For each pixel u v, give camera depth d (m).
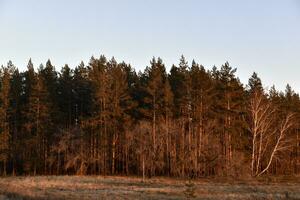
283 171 75.56
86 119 72.25
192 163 64.88
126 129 67.69
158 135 66.31
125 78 73.44
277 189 43.00
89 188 42.44
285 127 67.38
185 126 71.62
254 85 77.62
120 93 71.38
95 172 71.38
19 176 65.75
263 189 42.72
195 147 64.44
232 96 68.00
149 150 65.75
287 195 34.28
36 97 72.94
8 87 73.75
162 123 66.31
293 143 68.56
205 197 34.25
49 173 73.38
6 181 48.16
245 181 54.12
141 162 67.75
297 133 76.69
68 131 71.06
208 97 66.88
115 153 74.38
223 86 68.31
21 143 73.62
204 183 51.62
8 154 73.25
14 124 77.88
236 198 33.44
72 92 81.75
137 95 80.88
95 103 71.00
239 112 68.25
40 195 32.41
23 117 77.56
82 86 81.31
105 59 76.56
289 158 74.12
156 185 48.56
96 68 74.81
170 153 67.31
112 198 32.44
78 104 81.88
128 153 72.56
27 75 83.38
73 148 70.31
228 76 68.44
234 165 61.34
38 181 49.31
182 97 67.94
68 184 46.00
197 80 67.75
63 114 78.25
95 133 71.69
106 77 71.12
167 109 67.62
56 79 86.75
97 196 33.72
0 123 72.12
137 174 71.06
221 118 69.12
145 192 38.50
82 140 70.38
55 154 74.94
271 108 66.81
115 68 73.31
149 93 71.31
